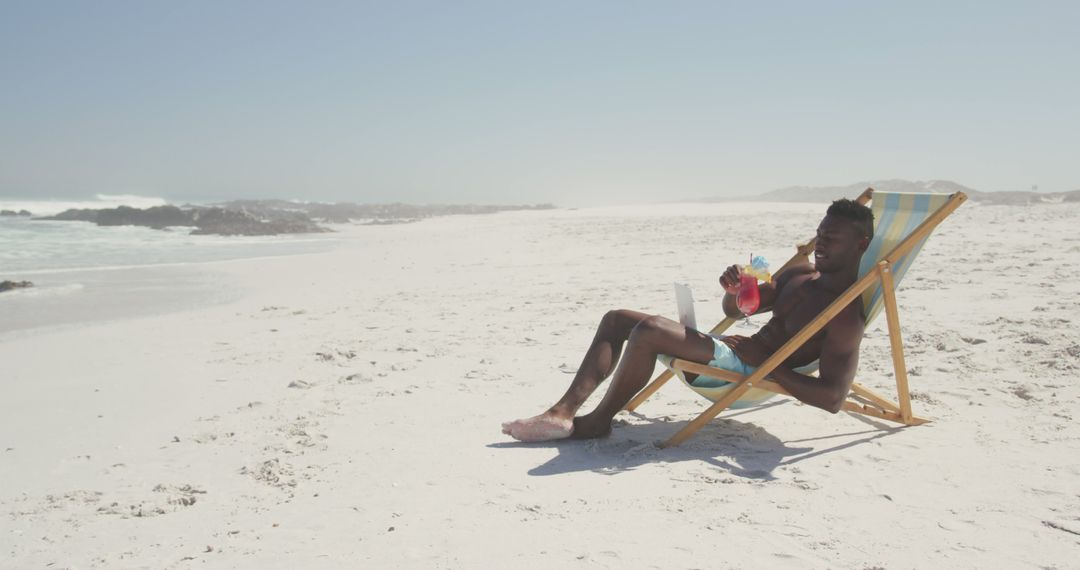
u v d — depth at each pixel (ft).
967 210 100.48
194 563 10.00
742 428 15.20
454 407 17.47
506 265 50.14
